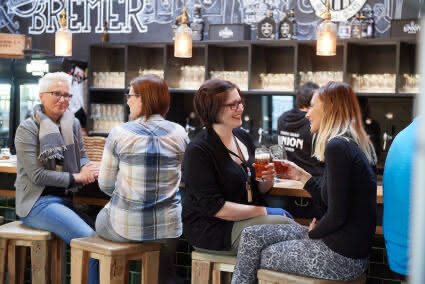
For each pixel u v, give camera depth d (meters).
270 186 3.09
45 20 7.57
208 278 2.96
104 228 3.12
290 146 4.61
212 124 2.90
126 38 7.17
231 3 6.60
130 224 3.00
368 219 2.56
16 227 3.63
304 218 3.47
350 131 2.58
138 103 3.08
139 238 3.01
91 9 7.34
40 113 3.66
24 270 3.90
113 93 7.12
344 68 5.66
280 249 2.69
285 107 6.23
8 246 3.59
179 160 3.11
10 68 6.84
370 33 5.69
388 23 5.99
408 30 5.48
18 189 3.65
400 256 2.38
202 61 6.62
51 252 3.61
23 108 6.89
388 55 5.88
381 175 5.63
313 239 2.65
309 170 4.50
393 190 2.40
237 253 2.88
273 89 6.10
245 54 6.49
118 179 3.06
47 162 3.66
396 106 5.71
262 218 2.86
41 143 3.58
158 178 3.02
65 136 3.79
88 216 3.83
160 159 3.01
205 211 2.83
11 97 6.88
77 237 3.41
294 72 5.86
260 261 2.76
